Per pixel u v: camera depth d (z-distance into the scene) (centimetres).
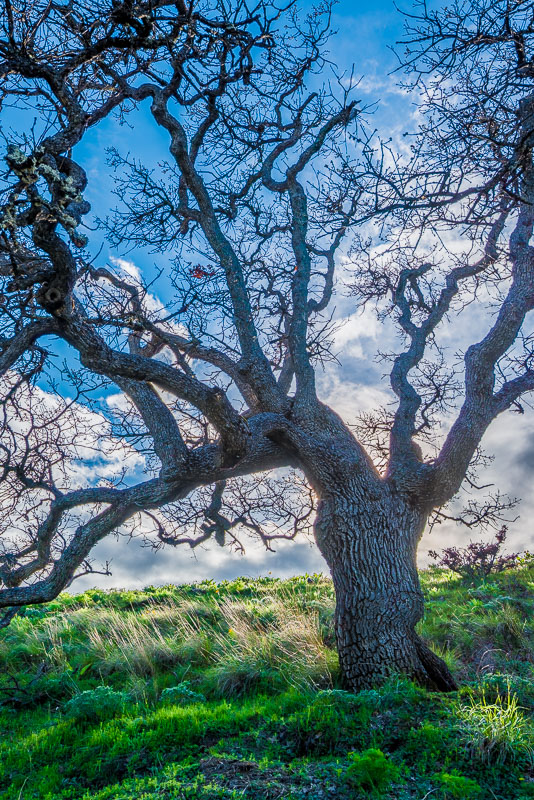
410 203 606
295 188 920
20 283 507
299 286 890
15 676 925
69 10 511
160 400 788
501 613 938
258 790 468
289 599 1134
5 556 791
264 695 736
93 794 533
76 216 532
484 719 555
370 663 714
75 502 745
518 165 488
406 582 753
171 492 739
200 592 1320
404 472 814
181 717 643
